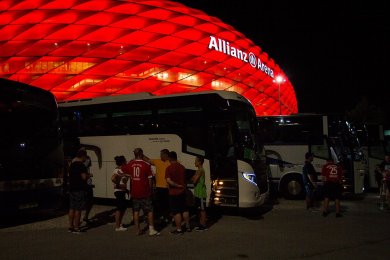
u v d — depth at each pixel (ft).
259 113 160.04
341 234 30.58
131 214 40.42
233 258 23.08
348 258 23.02
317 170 55.31
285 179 56.18
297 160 56.13
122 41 125.80
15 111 33.91
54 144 37.01
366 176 68.44
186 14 143.95
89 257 23.32
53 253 24.31
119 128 45.70
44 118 36.40
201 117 40.91
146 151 43.42
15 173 32.96
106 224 35.04
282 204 50.21
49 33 120.78
